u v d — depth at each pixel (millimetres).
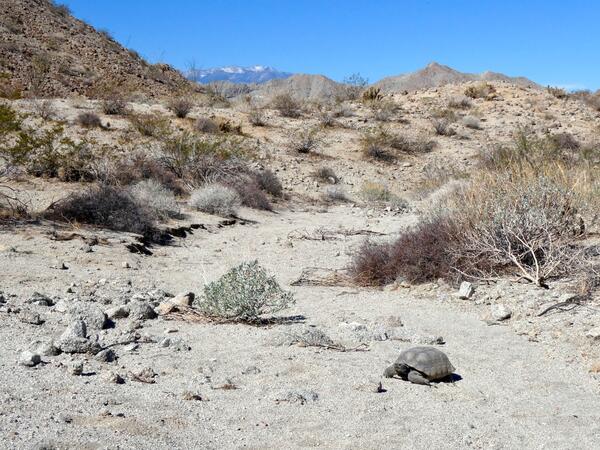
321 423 4859
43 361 5910
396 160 28672
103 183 16438
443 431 4820
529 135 30734
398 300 9609
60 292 8797
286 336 7148
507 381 6105
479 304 9047
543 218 10000
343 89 40594
